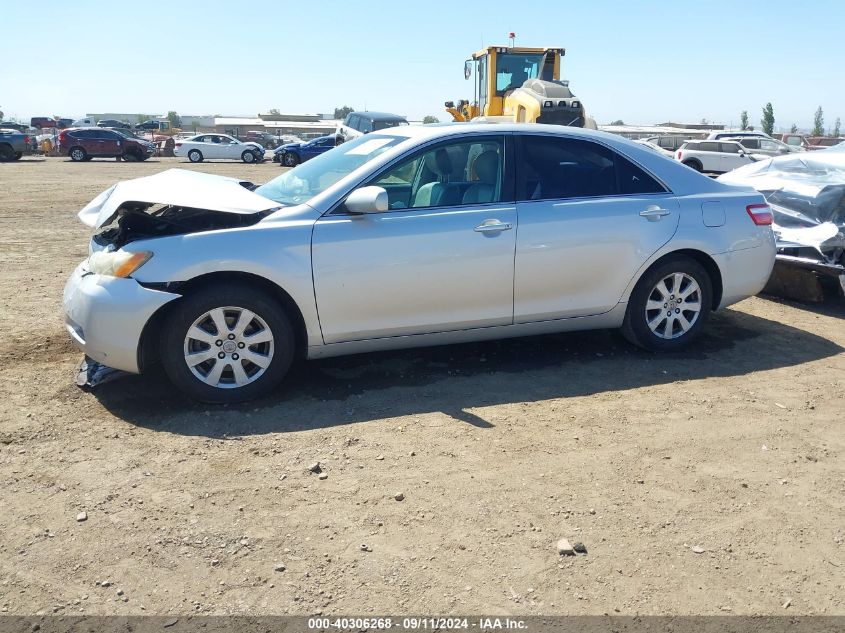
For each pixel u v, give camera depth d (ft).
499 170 15.69
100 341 13.48
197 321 13.61
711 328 20.15
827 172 24.63
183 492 10.89
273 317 13.92
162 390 14.79
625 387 15.43
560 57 47.47
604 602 8.63
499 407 14.24
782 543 9.87
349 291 14.30
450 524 10.15
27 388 14.80
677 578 9.09
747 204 17.67
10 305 21.33
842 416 14.15
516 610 8.45
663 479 11.51
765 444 12.84
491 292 15.38
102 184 66.39
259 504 10.59
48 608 8.36
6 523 10.00
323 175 16.01
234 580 8.90
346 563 9.26
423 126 16.51
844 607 8.64
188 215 15.69
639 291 16.83
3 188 60.95
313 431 13.02
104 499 10.66
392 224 14.55
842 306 23.18
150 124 249.75
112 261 13.65
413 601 8.57
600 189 16.44
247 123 337.93
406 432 13.03
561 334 19.15
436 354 17.34
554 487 11.19
